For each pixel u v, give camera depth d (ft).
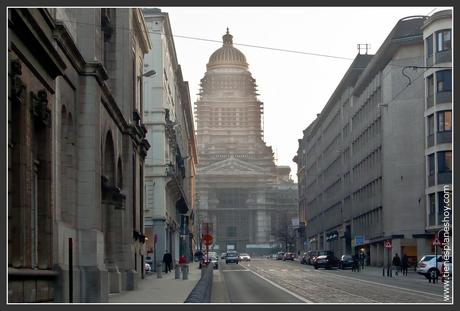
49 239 85.30
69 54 96.89
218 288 151.74
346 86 367.66
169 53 288.30
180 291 132.87
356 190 339.77
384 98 278.26
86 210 103.86
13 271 70.03
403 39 261.44
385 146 277.23
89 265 103.04
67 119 99.60
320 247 463.42
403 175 261.24
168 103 287.28
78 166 104.27
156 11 253.85
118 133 137.59
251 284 169.17
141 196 176.55
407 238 257.75
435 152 241.35
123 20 145.69
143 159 178.19
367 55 349.00
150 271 228.02
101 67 106.42
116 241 136.87
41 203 84.94
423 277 204.03
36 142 84.74
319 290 139.74
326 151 438.81
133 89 161.89
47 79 83.41
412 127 260.01
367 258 320.29
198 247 572.92
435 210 242.78
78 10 106.63
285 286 157.99
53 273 86.33
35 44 75.41
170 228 286.25
